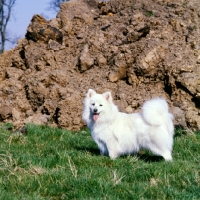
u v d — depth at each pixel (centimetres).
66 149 895
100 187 596
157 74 1345
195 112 1227
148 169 700
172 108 1245
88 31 1596
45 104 1291
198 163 783
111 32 1538
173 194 584
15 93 1388
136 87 1352
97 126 846
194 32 1468
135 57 1382
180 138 969
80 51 1516
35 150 882
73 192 586
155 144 809
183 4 1647
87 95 878
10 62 1569
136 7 1652
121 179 655
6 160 726
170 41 1438
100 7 1753
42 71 1434
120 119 849
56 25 1634
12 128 1183
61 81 1370
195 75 1288
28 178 641
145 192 593
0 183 620
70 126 1216
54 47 1523
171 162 756
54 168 709
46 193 597
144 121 819
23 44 1606
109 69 1409
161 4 1681
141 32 1454
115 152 837
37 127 1112
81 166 730
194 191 596
